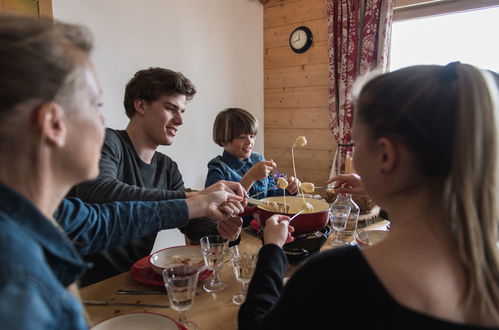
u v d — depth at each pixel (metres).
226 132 1.90
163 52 2.41
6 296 0.33
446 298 0.43
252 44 3.16
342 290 0.46
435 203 0.47
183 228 1.44
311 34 2.94
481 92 0.43
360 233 1.26
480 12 2.24
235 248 0.99
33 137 0.42
